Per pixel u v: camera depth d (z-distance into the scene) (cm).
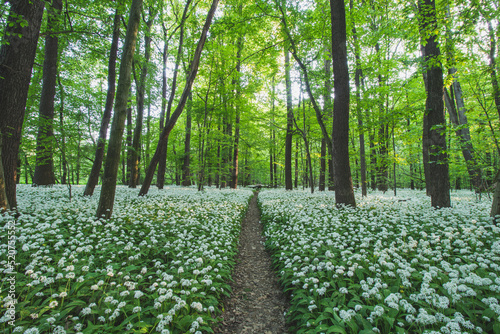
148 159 2462
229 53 1551
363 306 287
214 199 1262
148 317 295
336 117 895
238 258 617
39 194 973
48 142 825
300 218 746
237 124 2084
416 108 890
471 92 807
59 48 1184
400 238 542
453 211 721
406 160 1484
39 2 617
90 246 421
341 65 870
